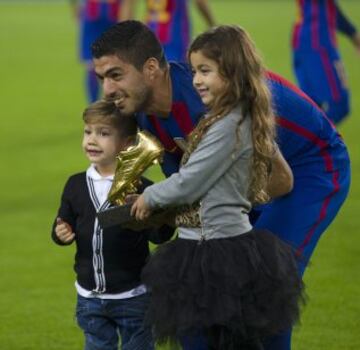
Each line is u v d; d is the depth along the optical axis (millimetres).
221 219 10031
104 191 11344
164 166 11445
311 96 25344
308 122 11203
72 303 16062
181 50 27672
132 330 11438
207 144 9938
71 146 30922
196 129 10078
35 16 88875
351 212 21469
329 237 19562
